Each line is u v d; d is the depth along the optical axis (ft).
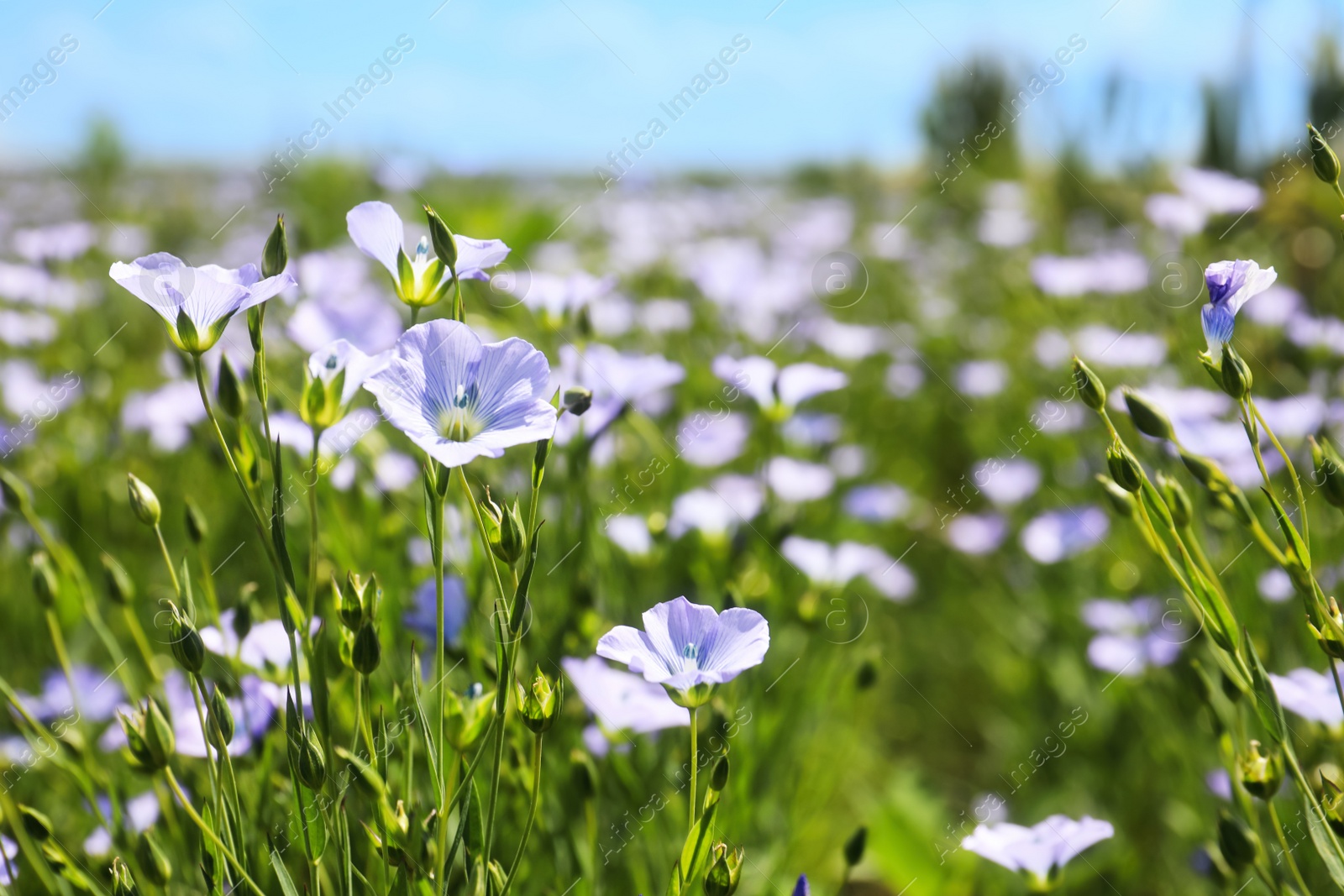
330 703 1.12
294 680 0.94
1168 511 1.03
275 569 0.95
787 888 1.31
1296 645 1.34
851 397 2.83
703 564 1.47
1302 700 1.11
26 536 1.60
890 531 2.48
